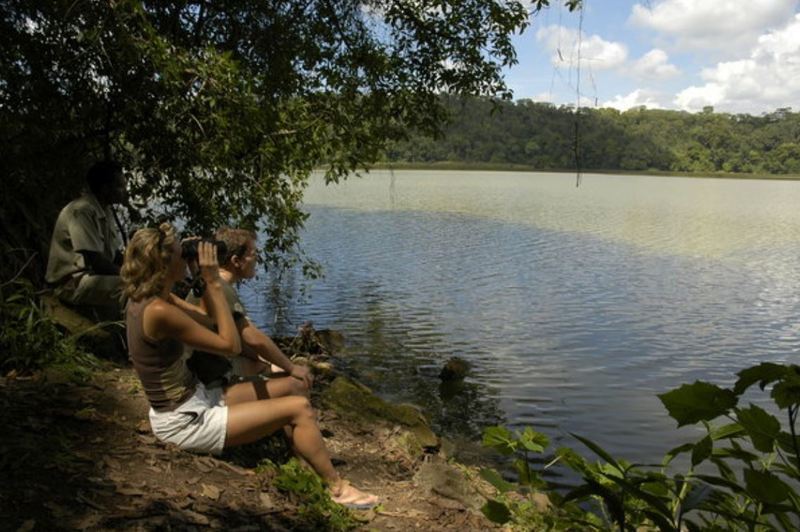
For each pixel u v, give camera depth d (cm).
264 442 470
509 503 480
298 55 900
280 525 360
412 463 557
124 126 734
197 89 685
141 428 434
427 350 1304
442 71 951
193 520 342
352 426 636
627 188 8500
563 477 739
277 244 923
